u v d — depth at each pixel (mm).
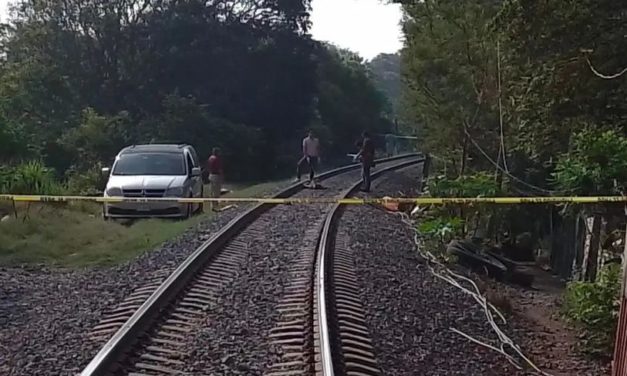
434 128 32406
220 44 61750
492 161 25359
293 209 22312
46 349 8578
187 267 12297
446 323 11250
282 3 65250
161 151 22984
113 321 9758
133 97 58906
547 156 18531
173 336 9266
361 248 16266
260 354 8727
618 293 11234
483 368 9383
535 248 22062
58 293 11664
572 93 15266
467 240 19688
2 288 11906
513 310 13812
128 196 21141
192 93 60062
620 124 15227
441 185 21922
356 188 30984
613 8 14562
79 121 44656
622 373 7402
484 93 26828
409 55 31984
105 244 16672
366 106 93312
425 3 29250
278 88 64812
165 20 60781
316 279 12312
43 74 47688
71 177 30016
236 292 11648
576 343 11414
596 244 15055
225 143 53781
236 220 18344
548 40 15055
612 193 14039
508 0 14953
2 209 19141
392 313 11156
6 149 27453
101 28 58594
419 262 16344
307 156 31016
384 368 8625
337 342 9094
